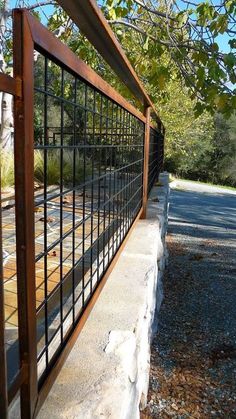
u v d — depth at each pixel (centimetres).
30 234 72
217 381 264
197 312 376
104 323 141
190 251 615
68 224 223
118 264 207
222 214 1021
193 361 288
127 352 123
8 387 71
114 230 201
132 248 237
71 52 94
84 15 105
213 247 648
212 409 234
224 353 302
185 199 1288
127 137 234
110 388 104
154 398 238
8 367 99
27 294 73
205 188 1808
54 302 143
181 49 407
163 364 280
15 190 69
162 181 686
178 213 994
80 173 160
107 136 175
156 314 312
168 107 1159
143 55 450
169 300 401
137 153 288
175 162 2364
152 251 232
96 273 158
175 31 421
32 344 76
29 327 74
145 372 211
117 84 486
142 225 302
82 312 130
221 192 1650
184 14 368
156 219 329
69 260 188
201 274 496
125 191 233
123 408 104
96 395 101
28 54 67
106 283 180
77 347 123
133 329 139
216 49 357
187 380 262
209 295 423
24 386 76
